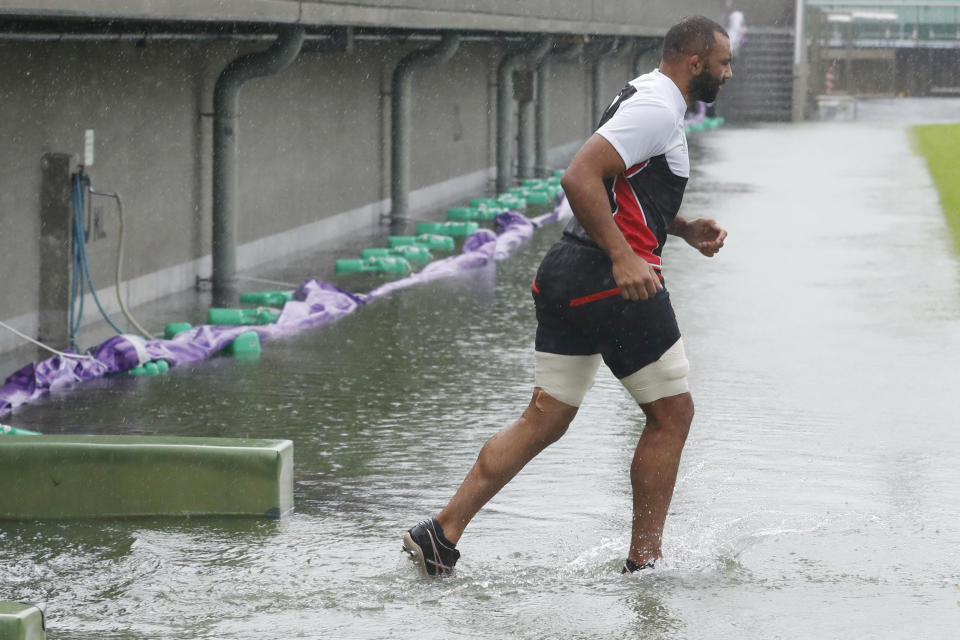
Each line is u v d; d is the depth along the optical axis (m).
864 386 24.97
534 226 53.03
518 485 18.08
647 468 14.27
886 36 168.25
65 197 29.95
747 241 47.66
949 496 17.67
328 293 34.59
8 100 28.53
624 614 13.17
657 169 14.03
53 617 13.05
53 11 22.25
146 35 32.47
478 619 13.05
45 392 24.73
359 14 36.56
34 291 30.02
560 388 14.38
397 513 16.81
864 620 13.07
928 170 76.69
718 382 25.27
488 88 71.62
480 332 31.19
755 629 12.80
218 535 15.80
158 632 12.66
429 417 22.53
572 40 71.62
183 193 37.78
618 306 13.92
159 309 34.81
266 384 25.41
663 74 14.34
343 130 50.50
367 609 13.31
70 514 16.56
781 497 17.58
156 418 22.66
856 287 37.53
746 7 135.12
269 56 36.84
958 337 30.06
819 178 72.44
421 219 56.97
